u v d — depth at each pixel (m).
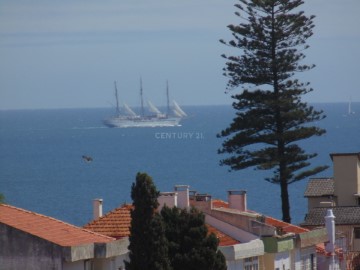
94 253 101.25
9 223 101.50
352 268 153.50
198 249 106.50
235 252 119.44
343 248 155.88
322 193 182.62
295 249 133.12
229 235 126.88
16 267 98.56
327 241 138.88
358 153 179.75
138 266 99.75
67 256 97.88
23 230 98.94
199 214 108.06
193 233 106.75
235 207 136.50
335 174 180.12
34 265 98.44
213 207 130.62
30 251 98.50
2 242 98.88
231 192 137.12
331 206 169.00
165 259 100.25
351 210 166.50
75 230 106.69
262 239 125.62
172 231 106.94
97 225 117.38
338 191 179.88
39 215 108.50
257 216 128.88
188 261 105.69
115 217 118.69
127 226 116.75
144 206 100.00
